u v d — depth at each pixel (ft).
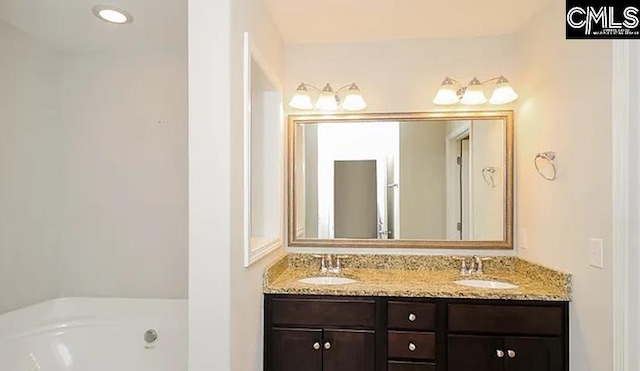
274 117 8.71
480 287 7.64
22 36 8.04
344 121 9.29
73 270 9.14
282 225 9.05
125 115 9.07
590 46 6.00
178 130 8.95
